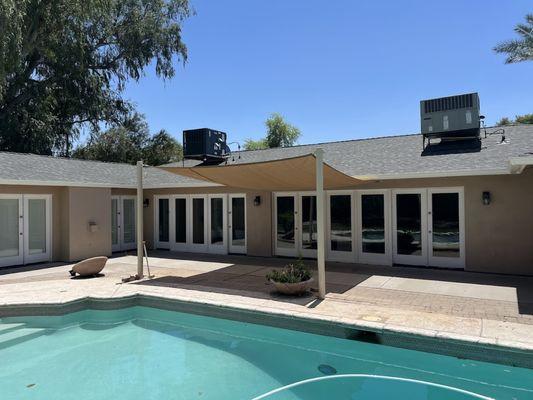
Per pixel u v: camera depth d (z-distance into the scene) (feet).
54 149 119.85
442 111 56.34
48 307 36.01
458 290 38.06
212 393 23.22
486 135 57.52
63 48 99.71
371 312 30.86
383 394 22.65
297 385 23.95
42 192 58.39
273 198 61.16
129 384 24.38
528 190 44.27
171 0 120.37
